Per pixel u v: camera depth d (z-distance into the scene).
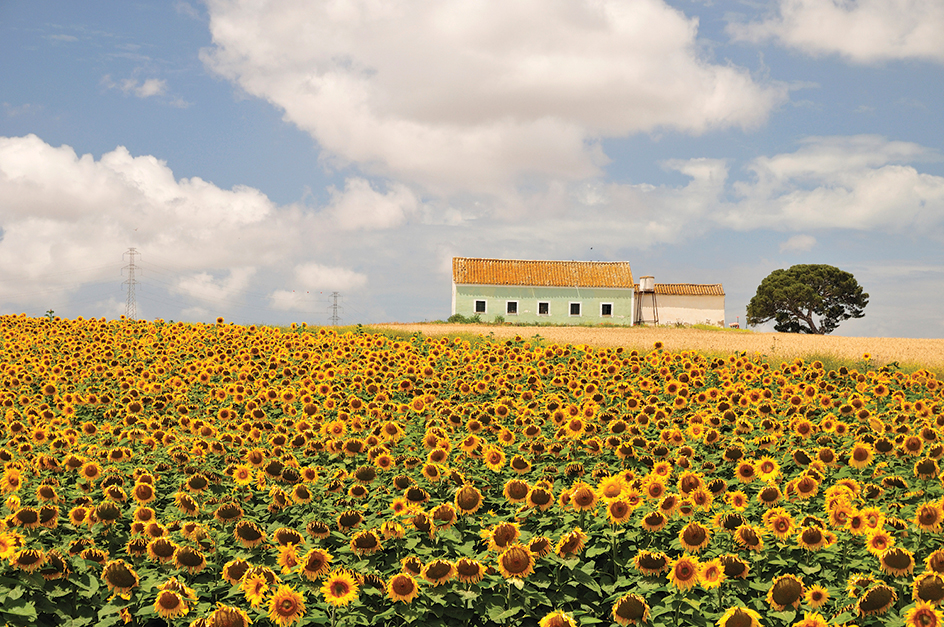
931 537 6.62
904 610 5.38
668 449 9.66
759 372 16.39
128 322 28.14
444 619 5.91
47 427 11.04
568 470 8.77
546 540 6.10
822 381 14.78
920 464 8.27
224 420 12.17
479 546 7.02
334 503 7.99
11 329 23.98
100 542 7.10
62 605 5.72
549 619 5.24
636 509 7.05
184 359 18.75
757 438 10.53
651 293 66.12
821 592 5.65
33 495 7.91
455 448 10.05
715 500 7.84
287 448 10.14
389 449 9.76
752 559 6.34
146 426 11.45
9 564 5.76
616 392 13.97
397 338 26.78
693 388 15.09
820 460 8.98
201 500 8.37
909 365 21.17
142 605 5.80
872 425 10.60
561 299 61.72
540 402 12.83
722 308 66.25
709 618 5.73
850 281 73.06
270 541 6.71
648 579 6.01
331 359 18.72
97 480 8.73
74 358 18.34
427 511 7.62
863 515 6.33
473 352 18.92
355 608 5.84
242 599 6.13
